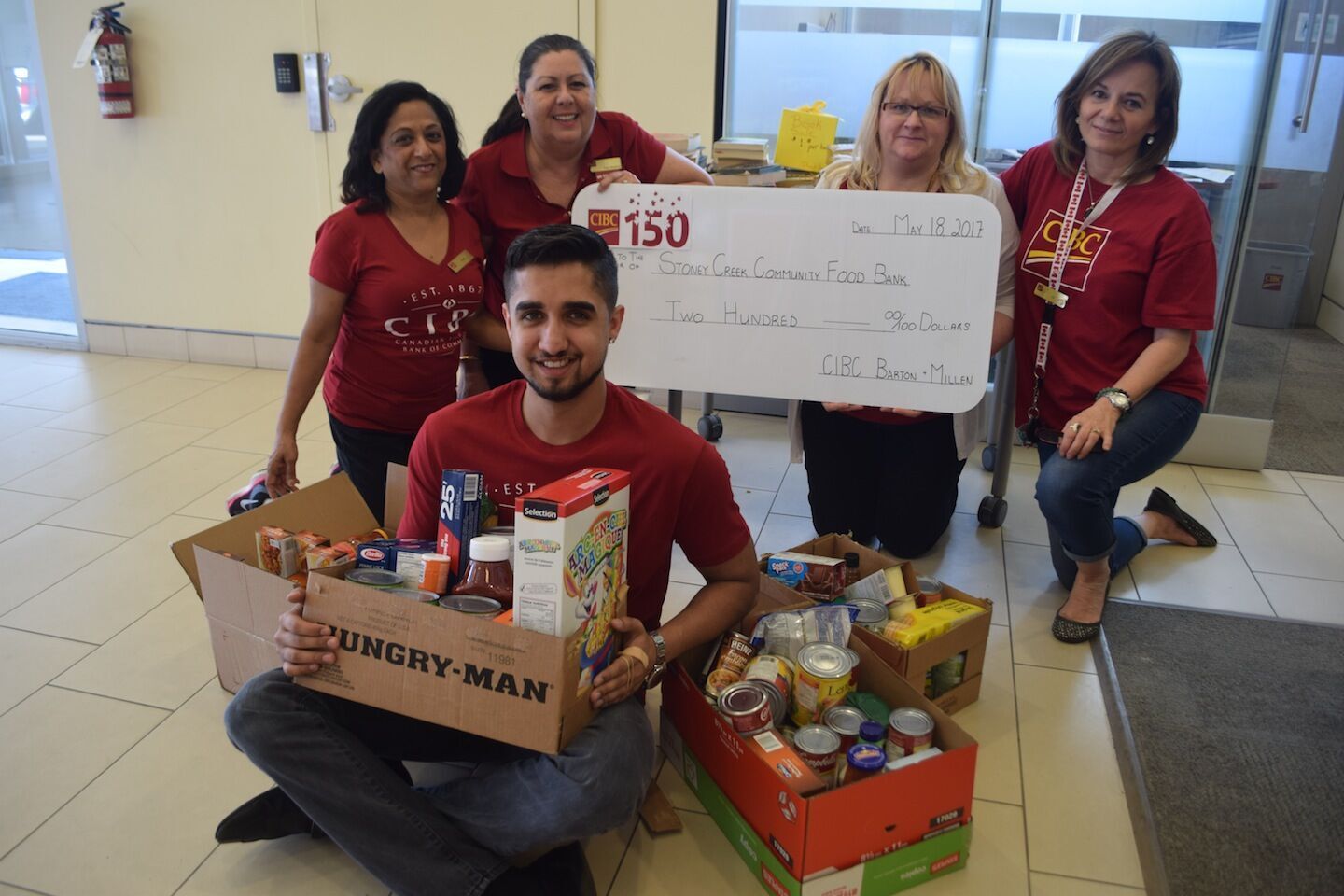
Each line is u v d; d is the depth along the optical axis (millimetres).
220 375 4324
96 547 2762
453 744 1656
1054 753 2012
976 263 2121
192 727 2021
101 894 1620
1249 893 1648
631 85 3674
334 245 2141
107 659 2244
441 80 3840
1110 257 2270
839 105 3604
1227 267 3270
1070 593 2654
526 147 2361
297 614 1476
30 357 4562
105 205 4387
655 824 1772
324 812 1473
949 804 1623
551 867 1583
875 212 2135
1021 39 3375
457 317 2270
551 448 1601
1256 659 2326
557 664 1329
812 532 2961
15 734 1990
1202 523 3066
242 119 4094
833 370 2254
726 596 1709
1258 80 3076
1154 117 2195
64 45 4176
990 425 3646
